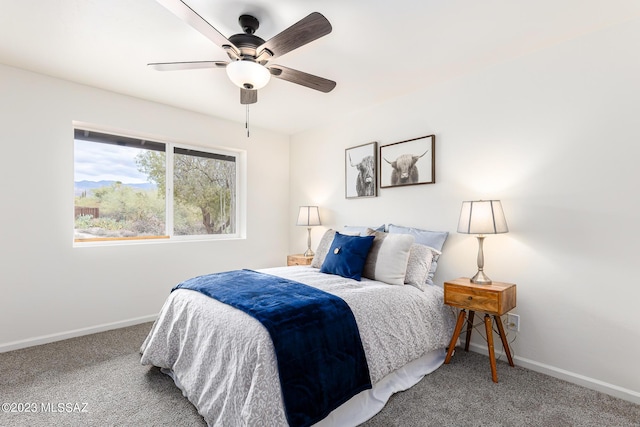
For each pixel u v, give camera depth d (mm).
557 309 2068
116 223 3064
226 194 3883
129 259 3016
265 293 1828
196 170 3621
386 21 1842
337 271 2477
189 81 2678
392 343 1853
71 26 1896
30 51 2197
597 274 1923
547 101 2121
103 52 2205
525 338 2201
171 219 3387
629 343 1811
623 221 1839
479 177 2453
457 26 1896
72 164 2699
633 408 1717
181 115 3340
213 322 1658
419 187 2854
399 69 2451
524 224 2219
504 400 1785
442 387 1922
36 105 2529
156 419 1605
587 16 1801
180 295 2061
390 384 1854
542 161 2143
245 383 1356
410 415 1649
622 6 1708
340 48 2143
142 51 2184
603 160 1908
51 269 2600
